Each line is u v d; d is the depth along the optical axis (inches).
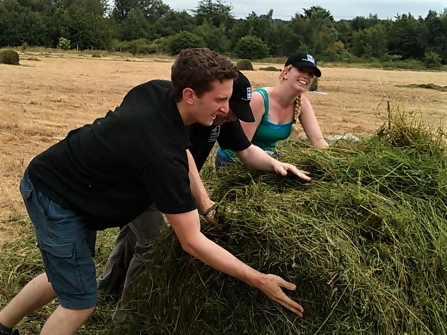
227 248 117.8
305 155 135.9
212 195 134.6
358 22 3567.9
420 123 141.3
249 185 129.6
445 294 117.2
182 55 103.4
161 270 125.0
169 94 106.7
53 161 112.7
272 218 112.8
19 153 337.7
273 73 1284.4
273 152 163.2
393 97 785.6
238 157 136.5
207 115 104.7
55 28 2394.2
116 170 107.0
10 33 2364.7
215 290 119.6
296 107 165.8
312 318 111.0
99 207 111.7
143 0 4037.9
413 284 112.7
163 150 102.8
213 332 121.2
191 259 120.1
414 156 132.9
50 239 112.7
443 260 117.7
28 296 127.7
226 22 3678.6
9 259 181.8
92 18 2432.3
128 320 135.9
